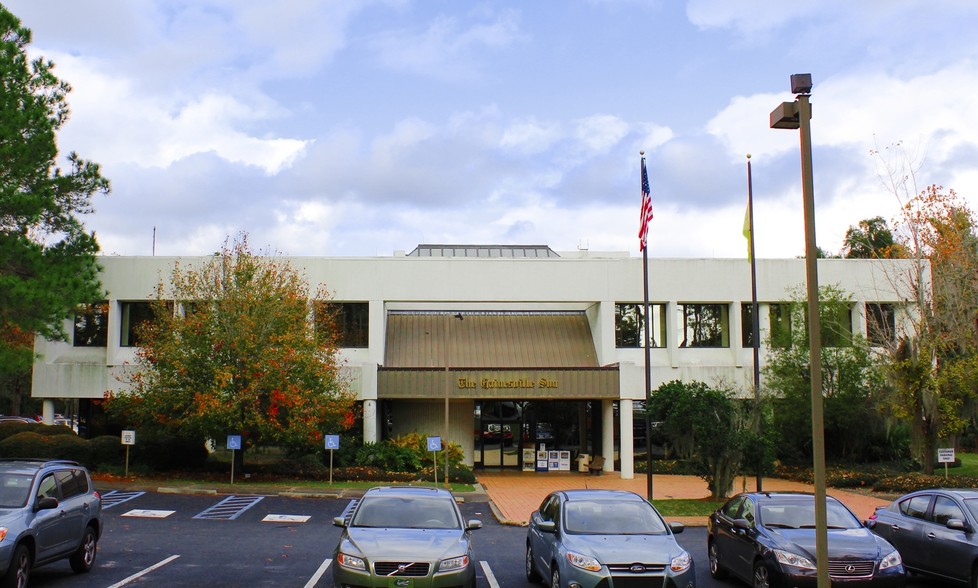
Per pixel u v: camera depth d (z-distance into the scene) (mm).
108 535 18844
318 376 30562
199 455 32719
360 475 31578
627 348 38375
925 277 36969
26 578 12336
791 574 12258
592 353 38844
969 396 30734
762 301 38156
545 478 35375
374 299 37344
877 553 12562
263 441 31172
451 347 38562
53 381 35750
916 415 30203
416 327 39844
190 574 14625
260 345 29750
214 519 21953
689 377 37031
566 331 40094
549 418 39219
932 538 14047
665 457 38594
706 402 25578
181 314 34219
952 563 13516
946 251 31609
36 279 23844
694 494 29078
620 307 38719
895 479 29531
